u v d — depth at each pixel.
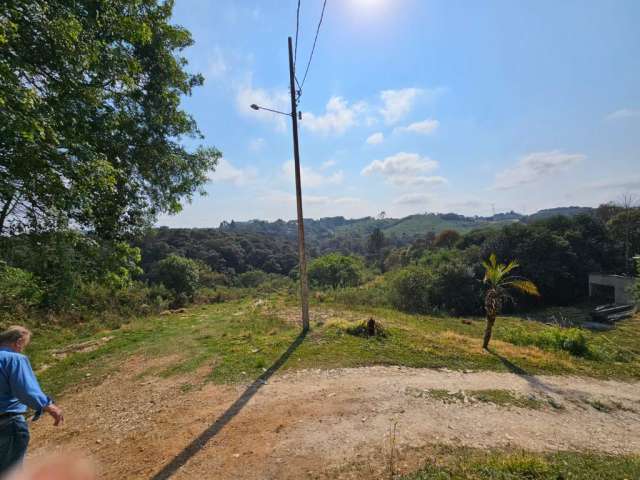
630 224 37.56
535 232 34.06
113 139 6.73
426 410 5.05
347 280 31.95
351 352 8.01
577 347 10.45
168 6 7.60
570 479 3.33
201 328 11.88
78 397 6.09
